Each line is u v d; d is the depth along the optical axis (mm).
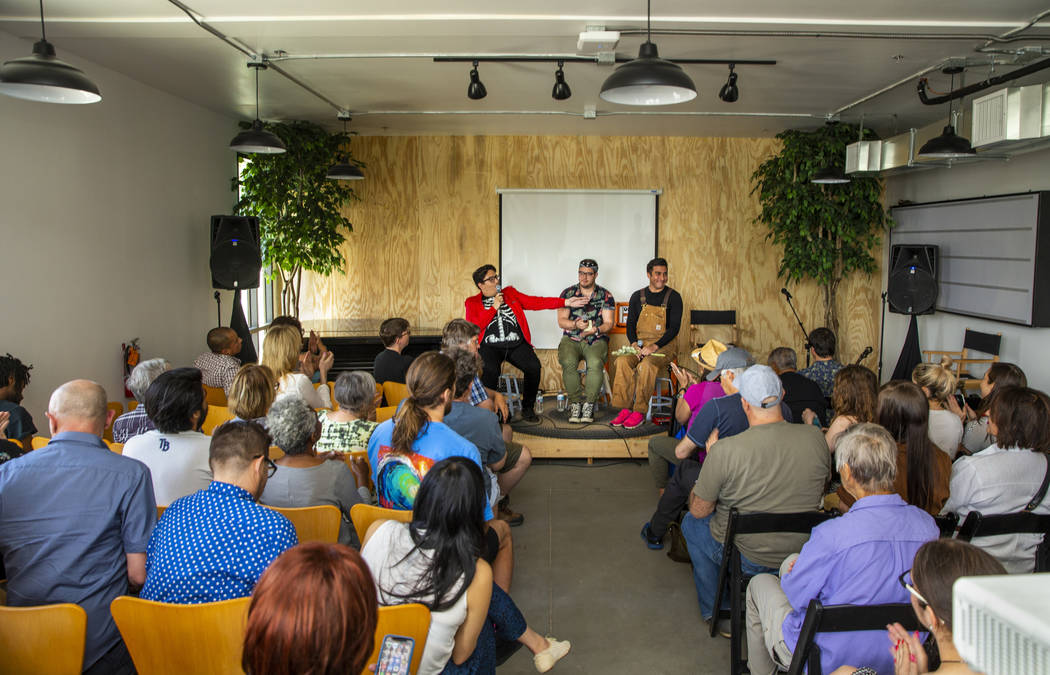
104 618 2084
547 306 6148
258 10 3676
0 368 3184
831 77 5105
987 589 636
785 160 6914
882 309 7836
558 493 4930
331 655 1066
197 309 6043
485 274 5957
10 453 2744
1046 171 5570
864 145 6309
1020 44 4309
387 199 7633
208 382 4664
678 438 4312
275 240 6480
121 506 2094
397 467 2516
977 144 4715
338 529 2354
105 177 4715
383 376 4699
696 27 3975
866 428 2084
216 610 1635
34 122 4031
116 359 4840
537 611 3303
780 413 2986
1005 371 3623
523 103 6070
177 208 5680
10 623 1656
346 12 3717
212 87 5359
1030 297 5625
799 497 2746
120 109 4902
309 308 7781
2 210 3793
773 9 3703
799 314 7871
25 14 3676
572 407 6102
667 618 3240
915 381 3461
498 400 4305
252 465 1980
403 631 1666
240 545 1847
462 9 3693
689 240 7723
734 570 2717
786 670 2215
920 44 4293
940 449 2883
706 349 4789
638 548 4004
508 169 7621
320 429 3152
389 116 6555
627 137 7621
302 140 6562
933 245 6723
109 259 4758
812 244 6984
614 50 4465
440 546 1797
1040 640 559
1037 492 2498
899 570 1978
